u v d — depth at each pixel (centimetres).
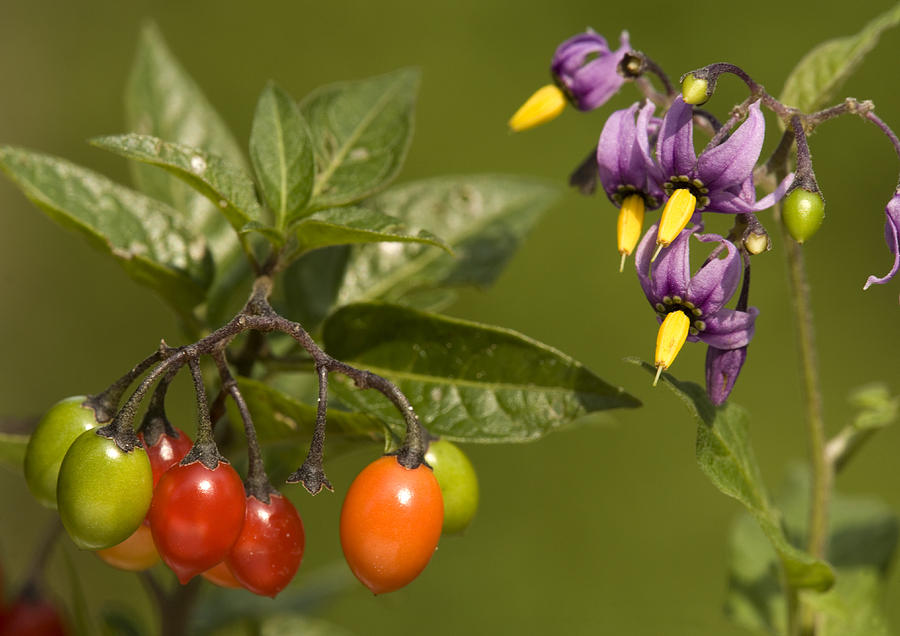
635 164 25
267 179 26
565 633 61
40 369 72
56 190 27
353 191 27
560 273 72
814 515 28
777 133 30
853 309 72
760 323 71
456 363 26
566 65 26
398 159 28
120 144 25
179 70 30
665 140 24
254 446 24
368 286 29
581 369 26
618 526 65
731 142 24
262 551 24
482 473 66
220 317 28
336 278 29
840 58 27
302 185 27
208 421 24
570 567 63
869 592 30
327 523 63
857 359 71
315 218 26
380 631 59
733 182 24
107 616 30
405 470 24
